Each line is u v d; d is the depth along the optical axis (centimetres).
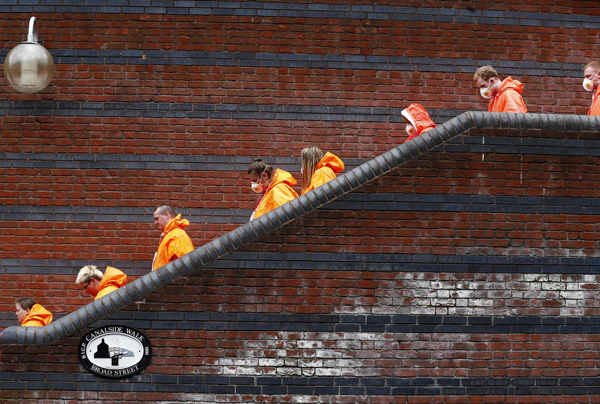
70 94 1020
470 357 755
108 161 1011
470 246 768
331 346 750
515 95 849
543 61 1059
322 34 1038
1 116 1016
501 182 777
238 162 1016
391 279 760
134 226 1003
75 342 740
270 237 759
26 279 992
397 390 748
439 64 1043
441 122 1037
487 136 780
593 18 1071
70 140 1013
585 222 778
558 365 760
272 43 1033
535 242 773
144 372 740
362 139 1027
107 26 1029
